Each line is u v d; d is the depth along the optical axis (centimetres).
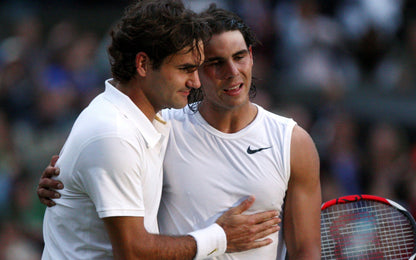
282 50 3259
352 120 3062
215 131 1169
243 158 1157
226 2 3256
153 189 1103
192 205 1166
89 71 3123
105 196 1023
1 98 3005
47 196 1116
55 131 2914
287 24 3294
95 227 1082
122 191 1032
